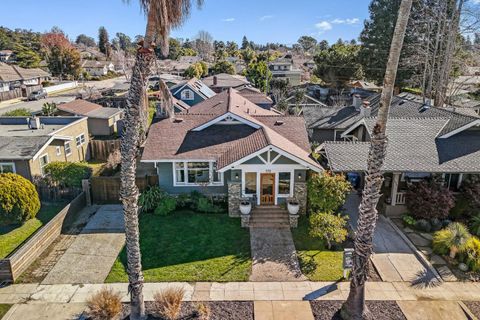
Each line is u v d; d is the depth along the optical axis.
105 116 37.31
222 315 11.97
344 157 19.27
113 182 21.22
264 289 13.43
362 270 11.25
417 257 15.58
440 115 23.66
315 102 49.25
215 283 13.81
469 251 14.77
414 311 12.17
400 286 13.60
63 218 18.14
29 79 67.94
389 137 20.30
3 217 17.42
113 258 15.68
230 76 64.50
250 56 110.75
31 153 21.75
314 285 13.67
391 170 17.97
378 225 18.45
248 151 19.05
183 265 15.02
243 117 23.36
